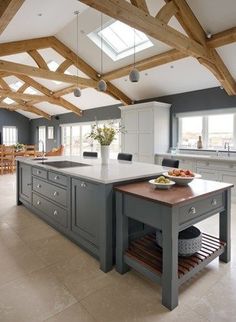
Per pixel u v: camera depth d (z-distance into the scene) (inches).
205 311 65.1
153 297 70.9
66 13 159.9
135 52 190.9
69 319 62.1
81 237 98.3
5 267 86.6
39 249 100.6
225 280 78.8
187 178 84.7
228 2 129.6
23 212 148.9
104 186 82.4
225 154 203.0
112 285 76.5
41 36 200.5
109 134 126.6
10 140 474.6
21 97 297.1
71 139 387.9
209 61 159.8
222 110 199.0
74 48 215.6
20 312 64.4
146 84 231.3
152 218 70.7
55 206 116.9
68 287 75.4
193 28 144.4
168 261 66.0
